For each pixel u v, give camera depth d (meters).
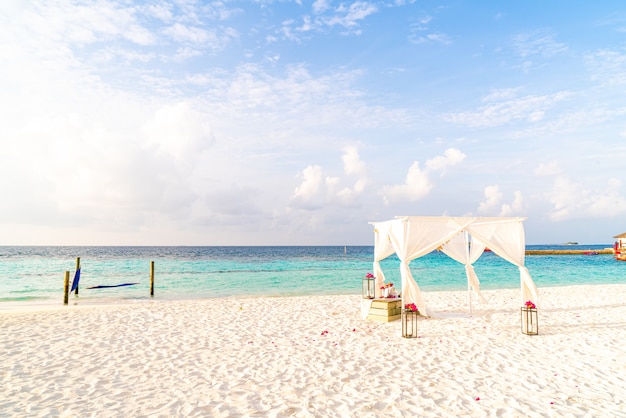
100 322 11.12
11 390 5.89
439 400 5.50
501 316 11.66
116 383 6.22
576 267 38.28
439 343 8.66
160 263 43.16
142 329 10.21
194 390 5.92
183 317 11.95
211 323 11.02
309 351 8.09
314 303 14.90
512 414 5.04
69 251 85.56
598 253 72.94
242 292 20.83
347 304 14.61
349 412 5.11
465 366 7.05
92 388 6.00
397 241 11.02
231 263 43.59
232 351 8.11
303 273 31.38
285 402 5.45
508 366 7.03
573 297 15.90
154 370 6.88
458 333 9.57
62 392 5.82
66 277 15.98
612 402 5.41
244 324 10.87
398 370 6.83
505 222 10.83
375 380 6.32
